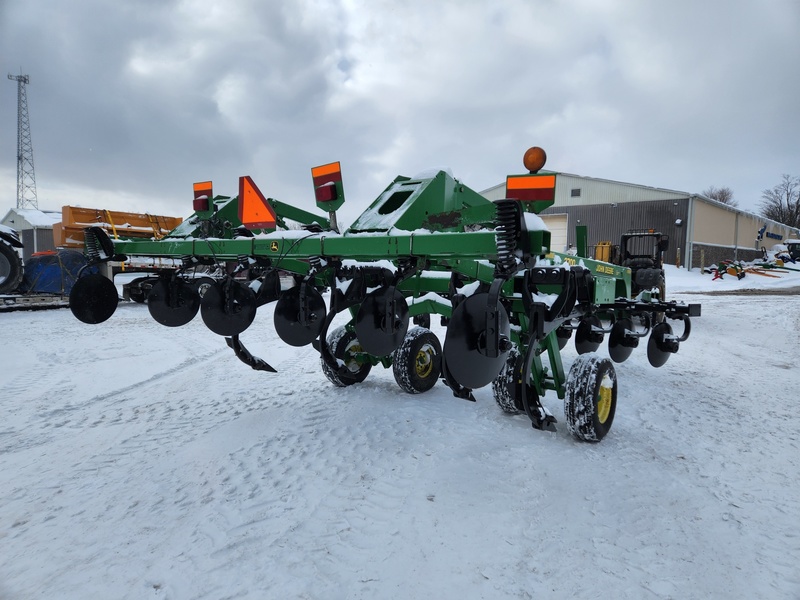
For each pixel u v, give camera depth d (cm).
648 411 452
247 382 573
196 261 452
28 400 509
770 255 3478
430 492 295
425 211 395
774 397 503
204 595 212
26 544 253
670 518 266
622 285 650
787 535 251
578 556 233
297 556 236
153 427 423
